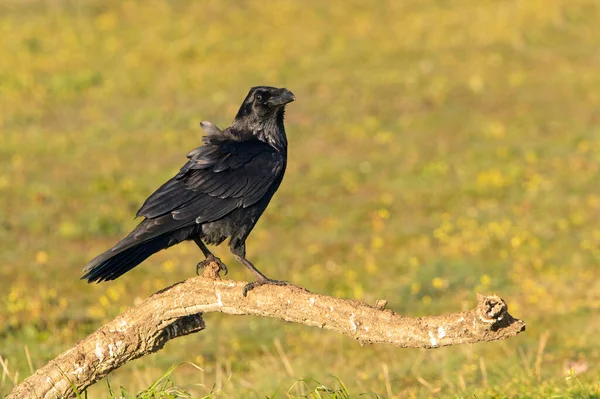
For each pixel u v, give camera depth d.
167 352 13.58
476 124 27.64
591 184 22.39
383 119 28.09
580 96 29.83
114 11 37.28
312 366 12.54
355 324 6.82
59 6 37.41
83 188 22.19
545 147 25.38
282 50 34.28
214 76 31.69
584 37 35.16
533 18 36.88
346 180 23.08
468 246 18.55
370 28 36.69
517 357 12.35
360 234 19.67
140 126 27.22
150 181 22.81
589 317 14.57
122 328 7.60
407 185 22.67
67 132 26.62
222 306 7.30
